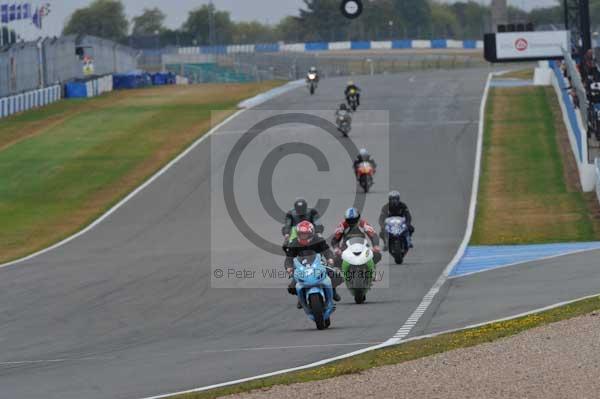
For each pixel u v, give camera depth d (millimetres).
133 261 94188
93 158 177875
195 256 94688
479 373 39000
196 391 40000
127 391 41438
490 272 76312
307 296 55000
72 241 115562
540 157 156875
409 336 50094
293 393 37969
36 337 59188
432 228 109875
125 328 60594
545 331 45812
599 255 81000
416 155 162625
